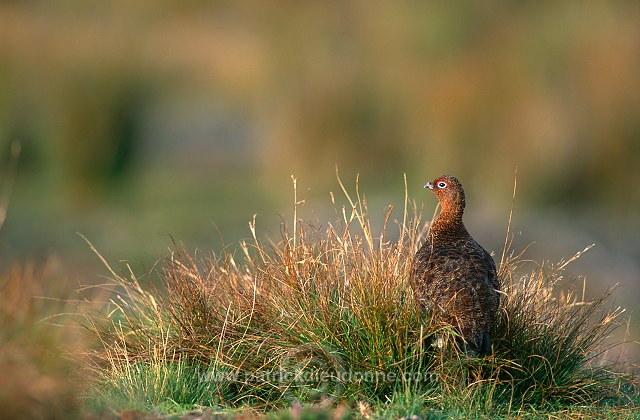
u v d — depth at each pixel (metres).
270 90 30.84
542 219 24.95
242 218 25.36
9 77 31.08
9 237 23.67
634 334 16.19
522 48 28.22
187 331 10.14
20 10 33.75
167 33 35.81
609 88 27.62
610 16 28.98
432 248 10.12
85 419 7.76
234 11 35.88
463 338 9.41
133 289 11.59
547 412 9.55
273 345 9.82
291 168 28.66
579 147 27.38
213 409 9.01
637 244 23.28
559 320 10.55
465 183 27.14
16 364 7.29
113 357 10.01
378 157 28.78
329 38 30.45
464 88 27.83
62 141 29.81
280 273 10.45
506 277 10.84
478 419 8.95
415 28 29.33
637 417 9.55
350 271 10.25
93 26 34.12
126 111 31.25
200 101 34.44
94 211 26.91
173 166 30.80
